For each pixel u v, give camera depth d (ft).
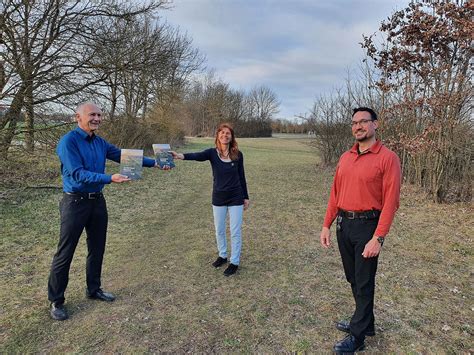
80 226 9.87
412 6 23.61
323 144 53.01
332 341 9.31
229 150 13.26
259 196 29.30
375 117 8.36
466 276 13.29
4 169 29.35
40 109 29.81
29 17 28.25
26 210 21.22
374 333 9.20
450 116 23.04
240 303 11.18
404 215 22.15
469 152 24.25
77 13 31.71
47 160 31.35
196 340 9.23
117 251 15.62
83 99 32.22
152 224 20.13
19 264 13.67
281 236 18.22
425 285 12.56
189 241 17.20
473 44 21.72
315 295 11.77
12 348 8.68
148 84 45.06
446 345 9.16
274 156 75.87
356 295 8.76
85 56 32.45
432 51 23.34
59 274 9.95
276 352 8.84
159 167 12.39
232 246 13.37
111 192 28.99
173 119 73.56
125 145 48.98
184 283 12.53
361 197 8.35
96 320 10.01
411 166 31.76
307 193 30.99
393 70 27.27
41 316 10.11
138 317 10.23
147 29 46.50
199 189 32.24
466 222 20.12
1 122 28.32
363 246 8.38
